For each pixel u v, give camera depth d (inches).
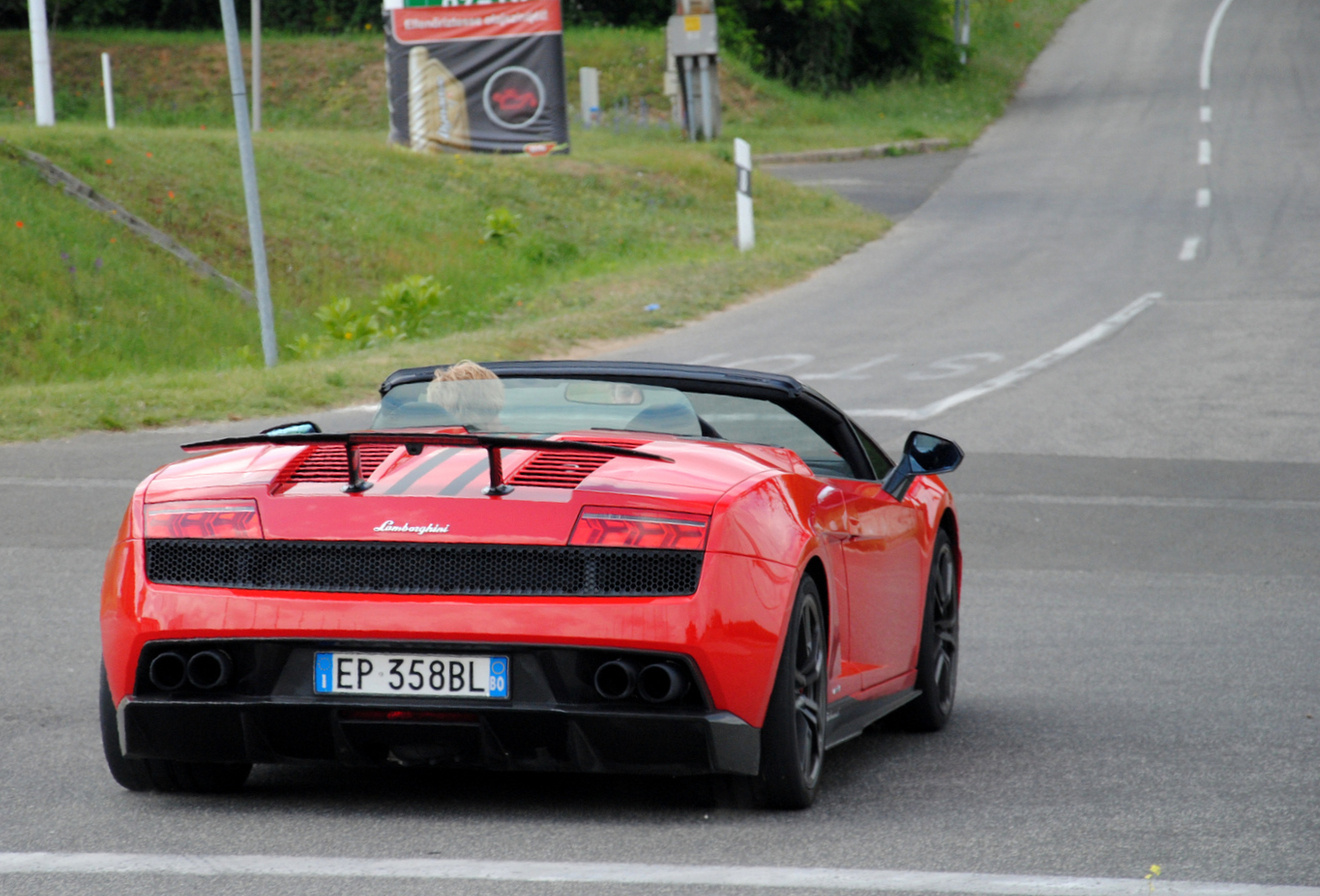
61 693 900.6
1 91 7111.2
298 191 4217.5
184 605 609.9
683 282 3595.0
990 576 1371.8
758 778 639.8
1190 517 1614.2
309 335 3346.5
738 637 594.2
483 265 4057.6
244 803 668.1
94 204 3604.8
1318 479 1788.9
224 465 660.7
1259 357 2559.1
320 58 7662.4
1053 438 2005.4
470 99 5054.1
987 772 751.7
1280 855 596.4
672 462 635.5
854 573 729.0
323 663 600.7
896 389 2358.5
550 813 651.5
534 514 597.3
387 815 647.1
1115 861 587.8
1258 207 4598.9
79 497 1587.1
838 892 544.1
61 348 2940.5
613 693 585.3
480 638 585.3
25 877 554.6
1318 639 1124.5
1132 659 1055.0
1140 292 3341.5
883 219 4781.0
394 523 600.7
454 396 727.7
